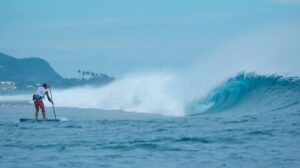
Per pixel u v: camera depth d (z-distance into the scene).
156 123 90.19
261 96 127.75
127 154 56.38
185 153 56.28
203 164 49.88
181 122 90.75
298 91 120.50
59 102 193.50
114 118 113.62
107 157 54.56
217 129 76.69
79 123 93.50
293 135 67.56
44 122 97.44
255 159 51.44
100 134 74.69
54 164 50.66
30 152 58.28
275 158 51.59
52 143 65.50
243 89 133.50
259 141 63.34
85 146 62.56
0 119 110.81
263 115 100.44
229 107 133.88
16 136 73.62
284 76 125.12
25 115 126.94
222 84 138.62
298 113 100.69
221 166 48.69
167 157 54.09
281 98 122.62
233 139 65.50
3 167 49.31
